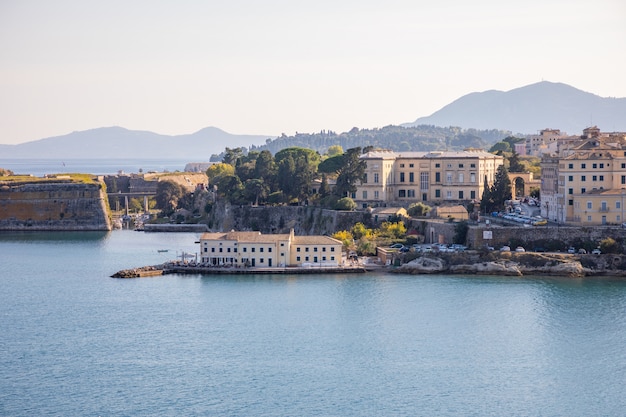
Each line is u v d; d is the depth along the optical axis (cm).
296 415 19612
